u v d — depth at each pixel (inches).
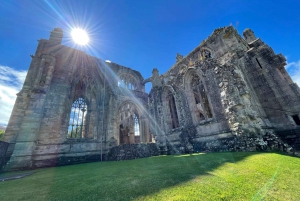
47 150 604.4
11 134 575.5
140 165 322.0
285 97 481.4
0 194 162.1
